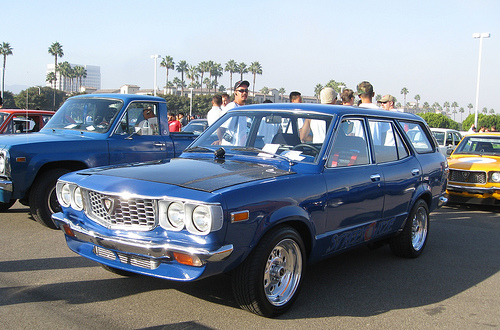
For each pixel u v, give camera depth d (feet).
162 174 12.07
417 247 18.84
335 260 18.21
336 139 14.24
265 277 11.78
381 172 15.67
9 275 14.66
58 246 18.01
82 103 23.91
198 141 16.39
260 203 11.27
